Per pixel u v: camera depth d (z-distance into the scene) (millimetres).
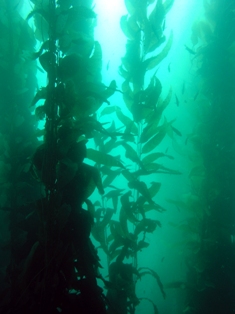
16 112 3152
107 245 3311
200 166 3656
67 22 2596
